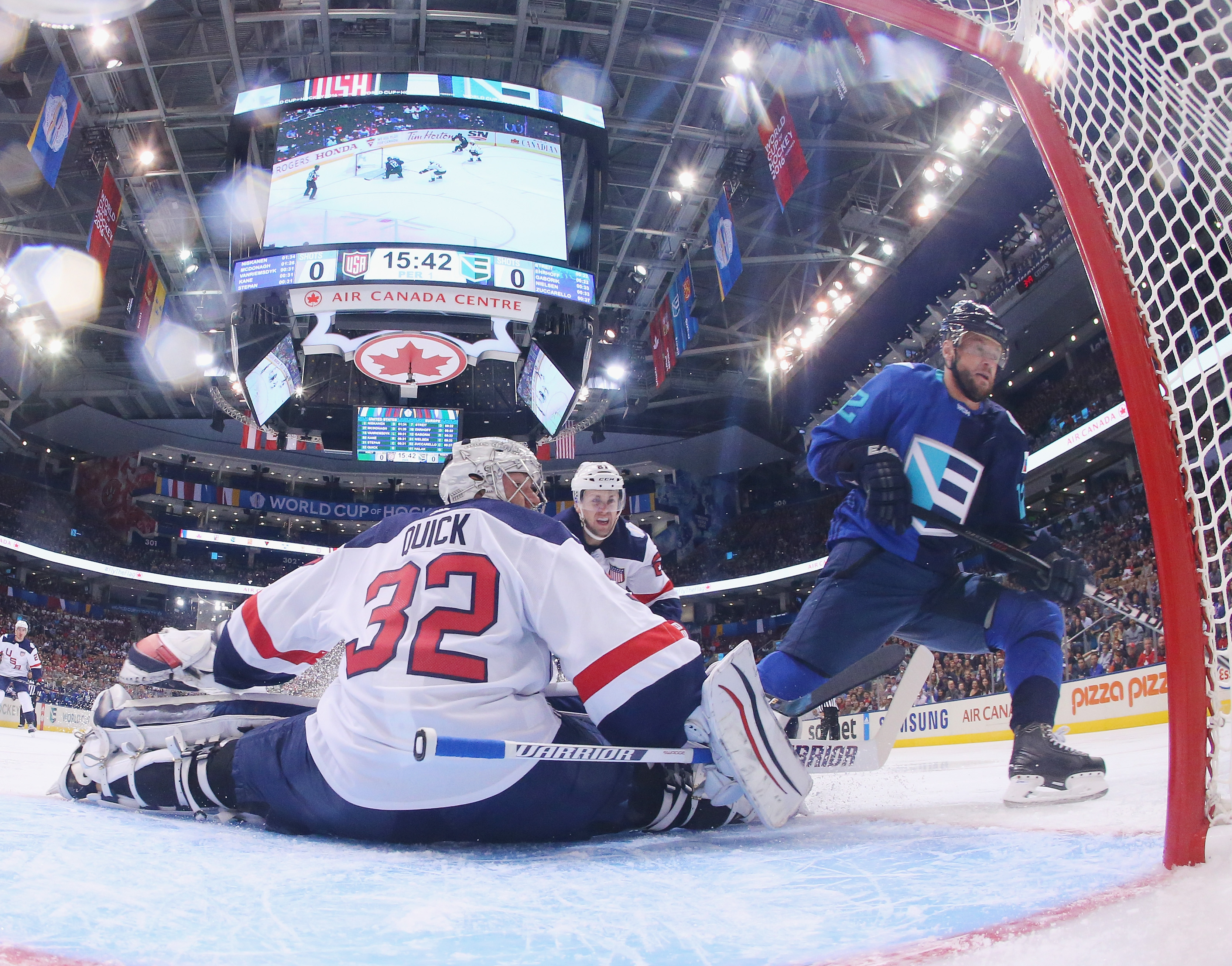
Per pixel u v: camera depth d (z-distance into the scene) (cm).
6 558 2916
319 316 1122
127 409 3023
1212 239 121
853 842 164
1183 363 116
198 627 3241
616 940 95
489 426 1484
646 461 3191
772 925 100
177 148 1703
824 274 2341
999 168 1823
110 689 229
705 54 1548
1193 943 77
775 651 269
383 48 1608
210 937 94
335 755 176
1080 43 127
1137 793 204
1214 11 120
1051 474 2159
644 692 173
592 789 180
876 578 257
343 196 1130
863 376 2584
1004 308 2098
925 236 2053
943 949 85
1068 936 84
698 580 3200
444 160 1153
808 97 1708
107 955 86
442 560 185
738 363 2792
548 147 1196
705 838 185
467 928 100
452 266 1104
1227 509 111
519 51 1580
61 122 1290
